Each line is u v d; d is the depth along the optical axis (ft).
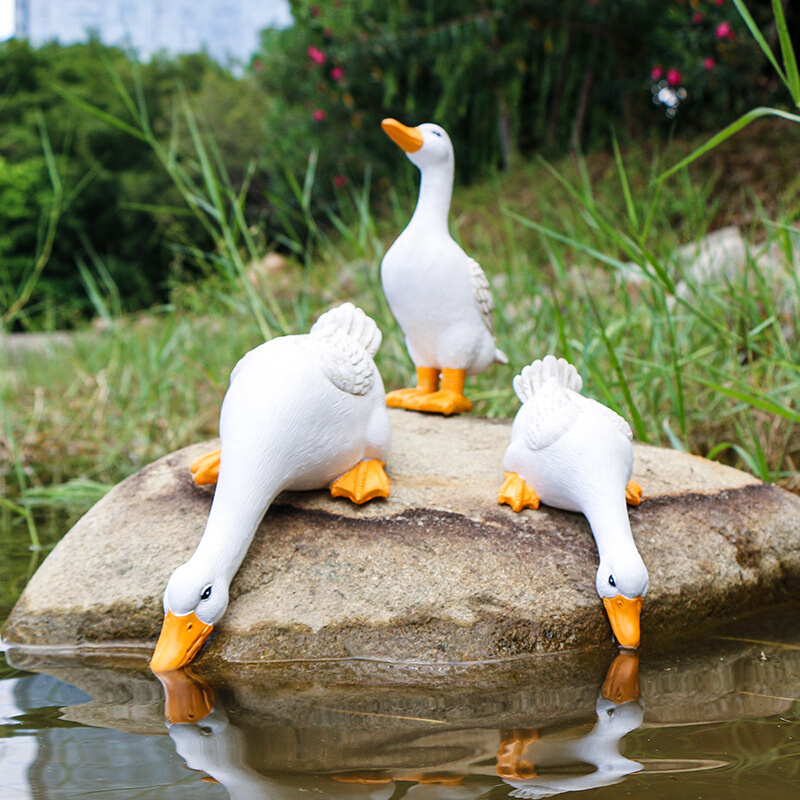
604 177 28.48
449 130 38.60
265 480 6.61
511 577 6.76
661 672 6.01
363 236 15.15
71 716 5.22
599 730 4.90
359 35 36.01
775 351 11.95
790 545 7.97
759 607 7.65
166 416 16.42
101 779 4.30
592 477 6.91
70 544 7.47
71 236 65.31
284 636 6.38
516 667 6.18
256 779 4.28
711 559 7.45
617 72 36.04
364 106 39.73
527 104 38.47
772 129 27.58
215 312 19.72
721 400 12.73
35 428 16.85
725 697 5.45
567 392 7.50
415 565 6.79
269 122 44.62
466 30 35.22
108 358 20.52
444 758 4.52
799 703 5.31
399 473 8.04
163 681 5.90
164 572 6.92
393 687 5.77
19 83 74.13
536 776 4.28
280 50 42.32
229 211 41.37
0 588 7.97
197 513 7.45
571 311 14.16
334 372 7.03
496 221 27.84
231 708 5.36
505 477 7.70
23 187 61.05
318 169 41.14
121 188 65.41
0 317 18.38
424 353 9.79
